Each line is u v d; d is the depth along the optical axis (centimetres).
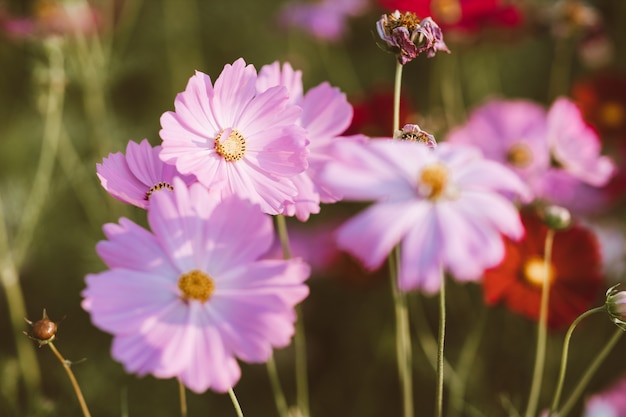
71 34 102
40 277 109
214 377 56
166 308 57
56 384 95
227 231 58
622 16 135
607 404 81
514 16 102
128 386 95
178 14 137
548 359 95
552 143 87
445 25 99
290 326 57
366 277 100
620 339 101
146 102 132
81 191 105
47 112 99
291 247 104
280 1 154
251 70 62
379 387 100
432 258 57
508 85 137
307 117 65
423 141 63
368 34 140
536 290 76
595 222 104
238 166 61
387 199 57
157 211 58
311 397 102
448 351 96
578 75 138
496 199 59
